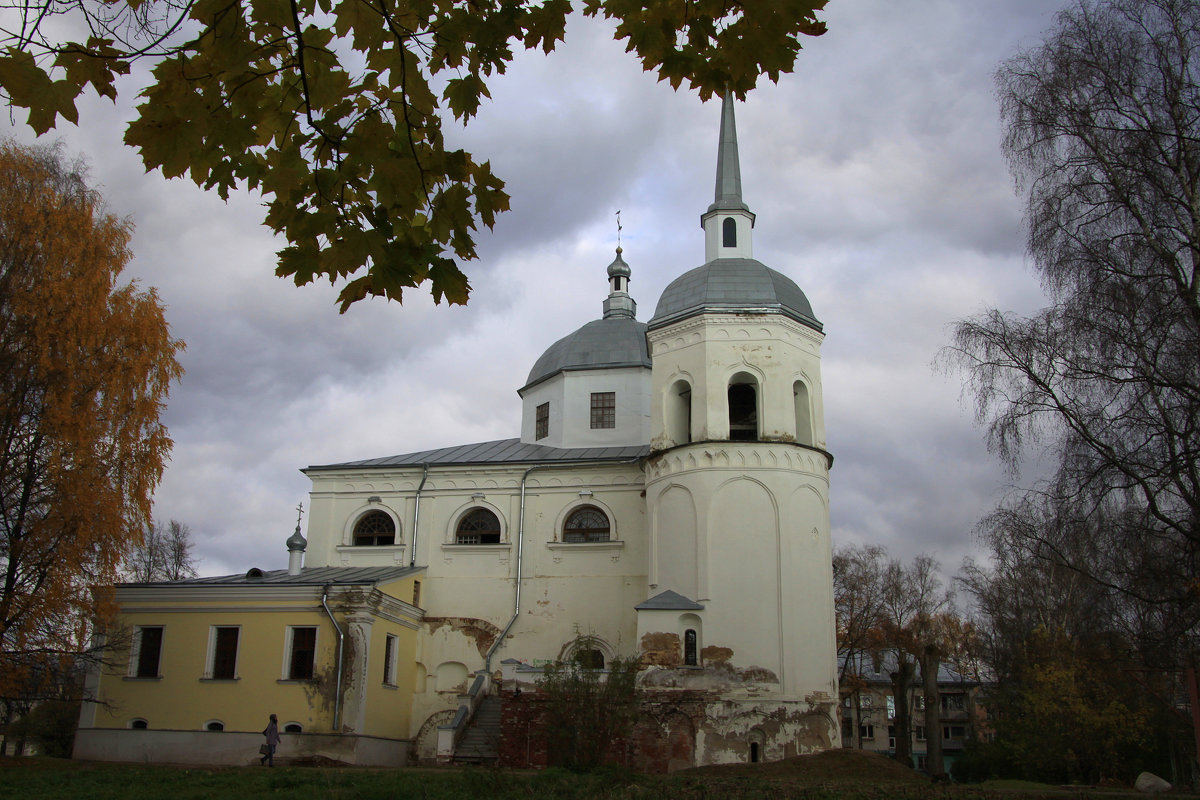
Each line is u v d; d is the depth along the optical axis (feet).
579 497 133.39
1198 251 65.98
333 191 23.48
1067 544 69.31
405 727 123.13
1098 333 66.49
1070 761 147.13
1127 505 66.08
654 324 126.31
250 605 114.52
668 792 64.54
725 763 102.73
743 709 105.40
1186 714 138.21
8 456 89.97
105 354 97.35
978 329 71.41
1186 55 69.26
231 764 105.91
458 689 127.54
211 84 21.72
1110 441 66.33
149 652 115.75
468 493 136.77
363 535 139.23
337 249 23.34
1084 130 70.79
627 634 126.21
